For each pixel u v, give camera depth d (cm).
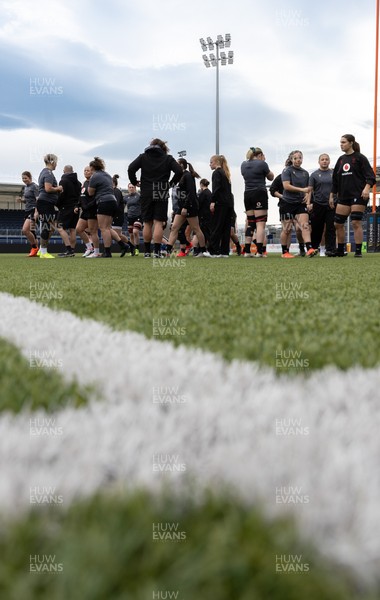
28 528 47
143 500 52
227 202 1090
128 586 41
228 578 42
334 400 90
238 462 60
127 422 75
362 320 189
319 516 49
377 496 52
